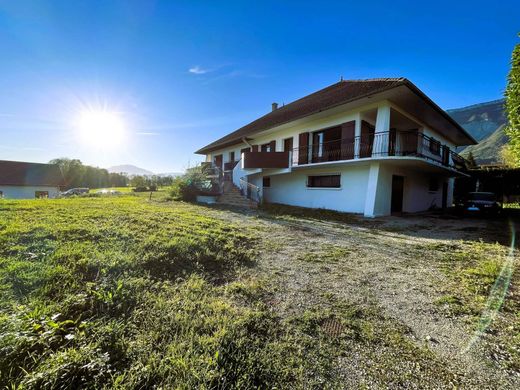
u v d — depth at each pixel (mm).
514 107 6047
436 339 2500
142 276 3502
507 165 23062
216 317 2662
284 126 15703
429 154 14867
